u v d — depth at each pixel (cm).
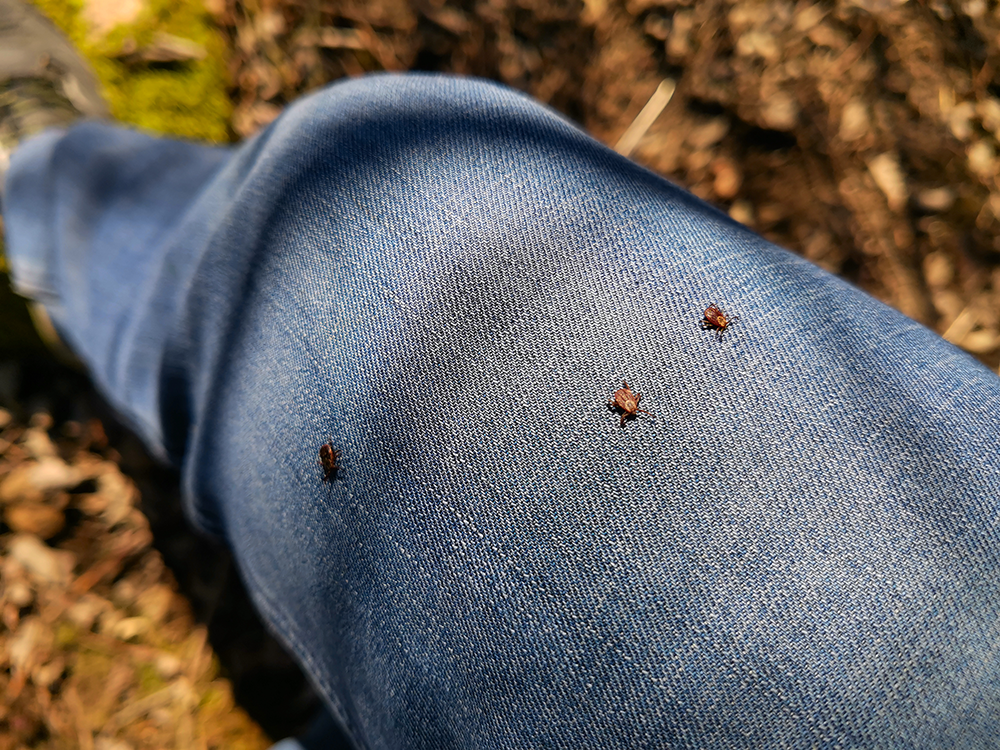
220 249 21
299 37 42
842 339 16
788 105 41
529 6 42
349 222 18
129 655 35
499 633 15
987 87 39
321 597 18
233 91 42
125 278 26
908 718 14
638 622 14
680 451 15
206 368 21
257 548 20
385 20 42
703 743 14
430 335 17
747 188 43
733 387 16
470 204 18
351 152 19
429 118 19
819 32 41
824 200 41
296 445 18
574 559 15
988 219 39
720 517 15
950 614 14
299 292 19
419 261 17
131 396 25
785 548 14
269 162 20
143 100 40
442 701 16
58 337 34
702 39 42
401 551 16
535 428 16
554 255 17
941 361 16
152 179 27
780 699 14
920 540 14
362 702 18
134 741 34
